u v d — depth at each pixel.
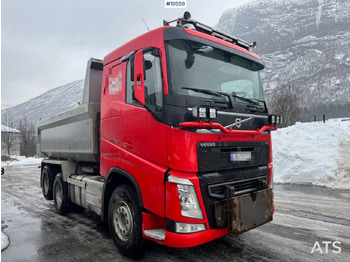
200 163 3.24
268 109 4.43
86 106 5.20
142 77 3.49
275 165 11.06
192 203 3.19
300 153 10.85
